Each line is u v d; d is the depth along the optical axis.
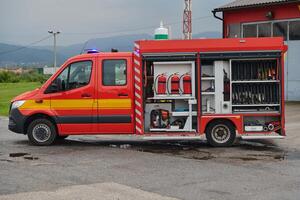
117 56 12.64
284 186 8.27
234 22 28.28
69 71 12.80
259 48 12.31
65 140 14.18
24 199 7.45
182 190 8.00
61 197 7.55
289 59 26.19
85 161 10.66
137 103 12.57
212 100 12.61
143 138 13.56
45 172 9.48
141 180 8.73
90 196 7.61
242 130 12.52
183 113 12.58
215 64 12.51
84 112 12.68
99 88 12.64
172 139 13.61
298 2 25.16
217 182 8.58
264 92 12.53
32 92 12.98
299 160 10.75
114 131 12.69
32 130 12.98
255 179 8.81
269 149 12.31
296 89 26.14
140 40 12.51
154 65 12.53
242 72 12.52
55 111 12.77
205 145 13.04
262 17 26.89
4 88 51.38
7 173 9.41
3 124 19.41
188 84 12.52
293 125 16.89
